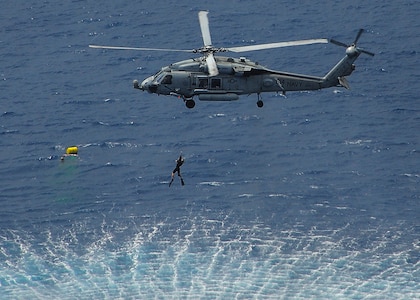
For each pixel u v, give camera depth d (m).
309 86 166.12
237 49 154.25
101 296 195.38
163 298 194.12
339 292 195.25
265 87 164.50
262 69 163.38
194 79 162.12
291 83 165.00
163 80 162.62
